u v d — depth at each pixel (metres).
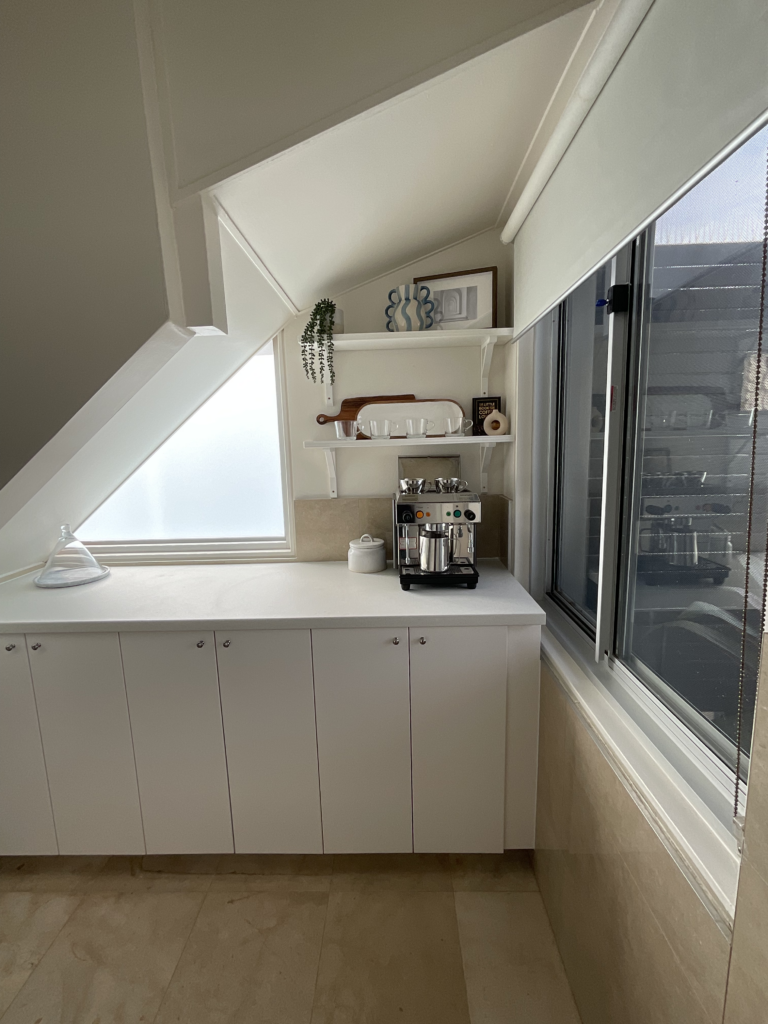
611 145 0.94
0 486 1.17
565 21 0.87
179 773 1.61
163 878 1.69
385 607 1.56
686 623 0.99
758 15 0.55
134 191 1.03
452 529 1.80
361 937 1.47
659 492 1.08
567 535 1.76
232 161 1.01
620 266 1.18
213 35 0.97
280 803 1.61
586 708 1.17
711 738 0.92
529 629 1.50
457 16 0.91
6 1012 1.30
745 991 0.63
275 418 2.12
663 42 0.75
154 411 1.77
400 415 2.01
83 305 1.07
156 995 1.33
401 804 1.60
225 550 2.19
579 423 1.60
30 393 1.10
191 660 1.54
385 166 1.19
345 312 1.98
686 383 0.95
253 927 1.51
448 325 1.89
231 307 1.46
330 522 2.11
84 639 1.55
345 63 0.96
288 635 1.52
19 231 1.05
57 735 1.60
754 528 0.75
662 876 0.85
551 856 1.46
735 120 0.59
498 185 1.54
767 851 0.59
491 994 1.31
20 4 0.96
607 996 1.08
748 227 0.74
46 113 1.00
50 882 1.69
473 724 1.55
